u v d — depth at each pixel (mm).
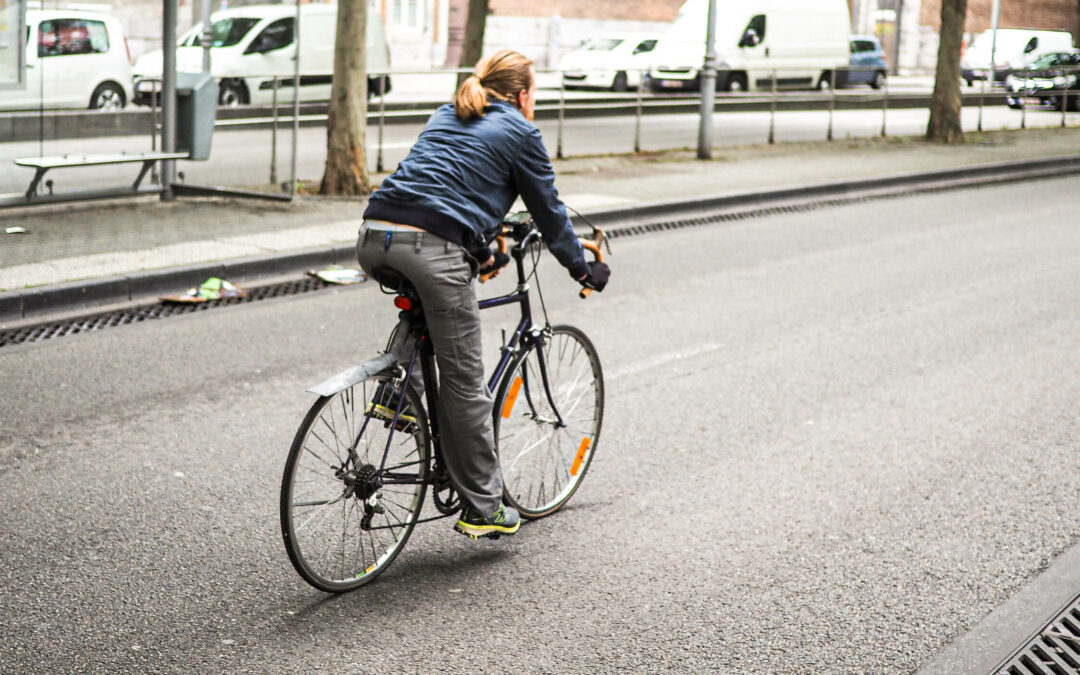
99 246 9312
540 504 4742
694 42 28328
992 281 9469
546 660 3615
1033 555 4434
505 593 4074
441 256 3902
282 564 4273
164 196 11711
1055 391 6523
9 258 8734
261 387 6344
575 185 13773
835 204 13898
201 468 5168
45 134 10883
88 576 4117
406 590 4086
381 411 4031
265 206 11539
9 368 6566
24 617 3807
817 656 3664
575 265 4277
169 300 8156
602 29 37969
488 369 6828
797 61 29812
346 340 7336
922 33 45750
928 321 8109
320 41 19453
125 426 5672
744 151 18109
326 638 3729
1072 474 5277
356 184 12469
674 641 3742
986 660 3666
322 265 9453
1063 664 3648
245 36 18312
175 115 11453
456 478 4230
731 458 5430
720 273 9664
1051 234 11828
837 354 7234
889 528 4664
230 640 3699
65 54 10953
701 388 6496
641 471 5262
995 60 37594
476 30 18766
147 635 3719
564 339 4750
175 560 4270
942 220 12719
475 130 4000
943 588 4148
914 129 22453
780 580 4191
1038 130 24094
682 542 4516
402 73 14977
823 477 5203
